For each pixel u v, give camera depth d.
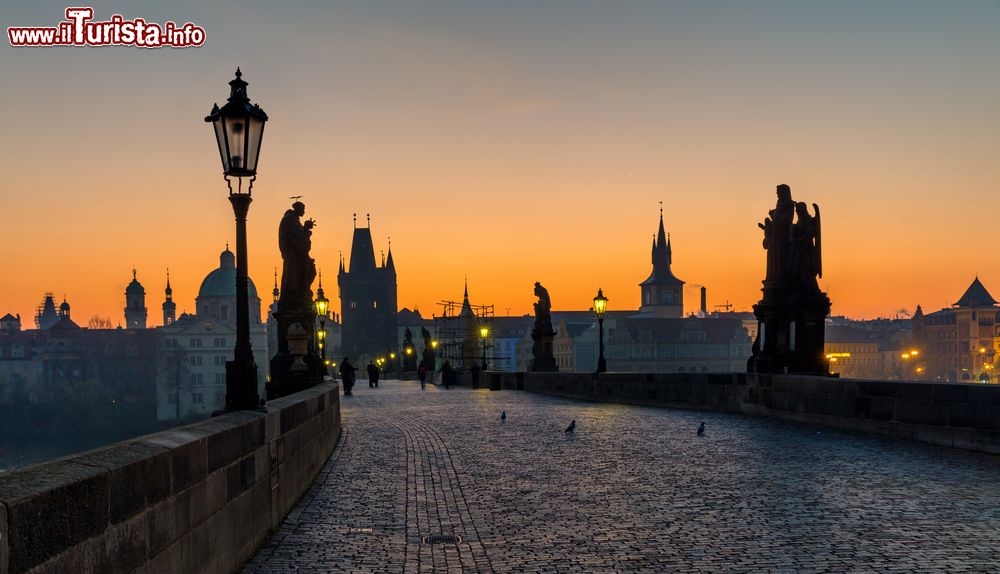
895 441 19.58
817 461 16.36
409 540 10.23
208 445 7.79
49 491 4.78
